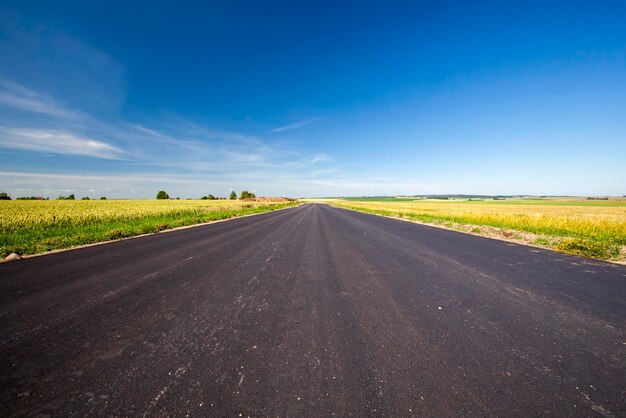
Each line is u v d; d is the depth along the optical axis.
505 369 2.50
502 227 14.34
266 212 34.19
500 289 4.78
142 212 20.69
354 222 18.89
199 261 6.96
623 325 3.41
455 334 3.17
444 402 2.09
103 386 2.28
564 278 5.46
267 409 2.02
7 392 2.21
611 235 10.60
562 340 3.04
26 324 3.41
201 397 2.14
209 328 3.32
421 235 12.05
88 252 8.12
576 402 2.09
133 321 3.51
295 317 3.64
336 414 1.96
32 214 16.50
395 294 4.54
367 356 2.71
